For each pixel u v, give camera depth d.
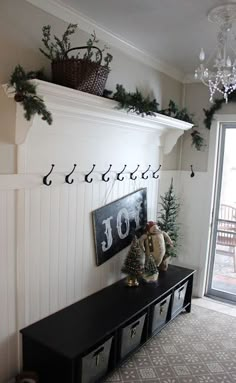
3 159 1.78
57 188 2.14
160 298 2.61
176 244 3.41
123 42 2.49
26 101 1.61
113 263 2.78
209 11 1.92
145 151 3.03
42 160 2.00
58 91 1.72
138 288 2.68
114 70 2.50
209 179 3.48
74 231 2.32
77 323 2.11
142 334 2.49
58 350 1.84
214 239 3.66
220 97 3.30
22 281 1.97
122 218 2.80
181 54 2.76
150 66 2.93
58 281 2.24
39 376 1.96
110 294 2.55
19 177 1.86
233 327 2.95
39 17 1.87
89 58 1.87
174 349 2.57
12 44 1.74
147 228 2.96
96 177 2.46
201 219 3.57
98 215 2.52
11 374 1.99
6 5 1.69
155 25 2.17
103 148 2.49
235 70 2.07
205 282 3.66
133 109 2.27
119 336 2.19
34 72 1.75
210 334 2.81
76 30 2.10
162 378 2.23
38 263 2.06
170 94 3.31
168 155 3.44
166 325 2.82
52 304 2.21
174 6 1.88
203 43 2.47
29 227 1.97
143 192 3.07
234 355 2.53
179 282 2.85
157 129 2.97
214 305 3.41
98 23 2.17
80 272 2.42
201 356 2.49
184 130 3.25
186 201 3.65
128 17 2.07
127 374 2.25
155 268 2.83
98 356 1.99
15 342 1.99
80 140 2.26
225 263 3.63
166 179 3.47
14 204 1.87
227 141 3.47
